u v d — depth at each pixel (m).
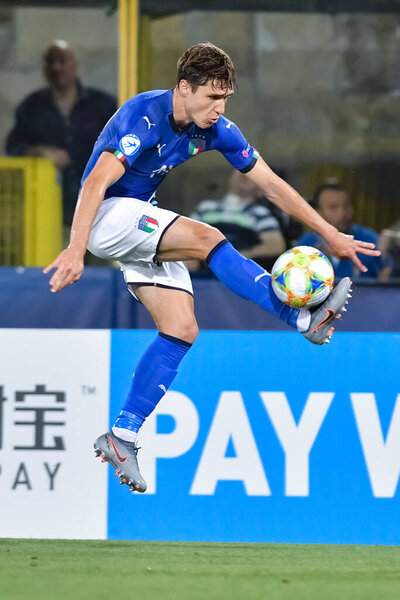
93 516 13.66
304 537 13.55
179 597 8.84
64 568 10.70
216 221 18.97
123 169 10.52
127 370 13.89
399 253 18.84
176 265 11.66
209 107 10.68
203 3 18.94
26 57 19.00
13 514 13.70
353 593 9.31
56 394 13.87
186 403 13.75
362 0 18.92
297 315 10.66
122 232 10.98
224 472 13.66
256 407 13.73
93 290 17.36
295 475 13.62
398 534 13.49
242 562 11.61
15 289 17.36
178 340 11.51
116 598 8.73
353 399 13.70
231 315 17.62
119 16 18.91
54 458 13.77
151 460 13.69
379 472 13.59
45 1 18.88
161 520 13.62
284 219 18.78
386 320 17.77
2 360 13.92
